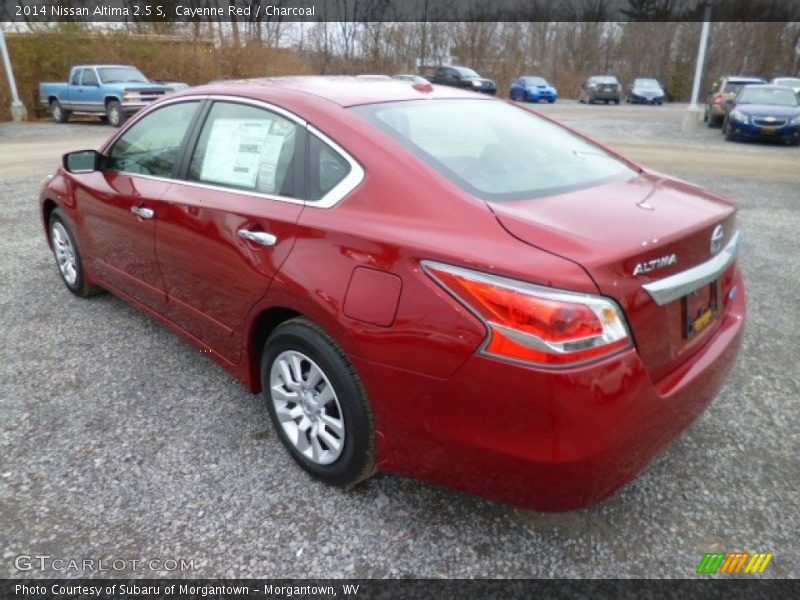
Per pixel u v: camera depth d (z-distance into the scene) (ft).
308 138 8.84
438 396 6.97
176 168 10.99
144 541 7.89
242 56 93.56
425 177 7.77
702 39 60.85
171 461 9.39
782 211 26.35
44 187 15.51
